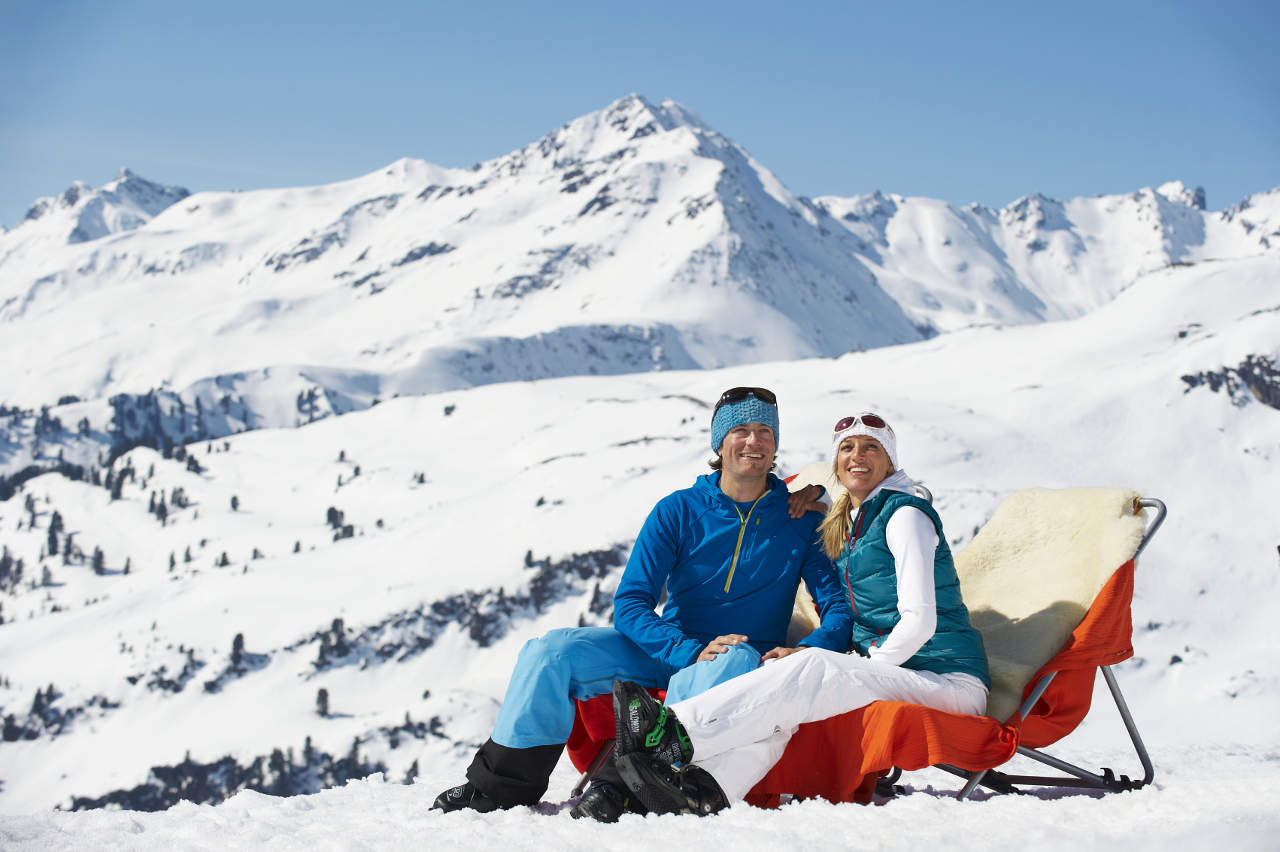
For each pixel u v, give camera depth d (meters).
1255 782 3.07
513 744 3.60
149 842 3.21
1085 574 3.88
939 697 3.64
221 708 162.75
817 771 3.61
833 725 3.61
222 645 178.00
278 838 3.20
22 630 197.50
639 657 3.96
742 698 3.43
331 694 162.12
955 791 4.33
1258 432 194.62
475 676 162.50
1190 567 163.50
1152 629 149.75
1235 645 145.62
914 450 181.38
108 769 153.25
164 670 172.38
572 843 2.95
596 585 172.12
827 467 4.68
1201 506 178.75
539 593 174.62
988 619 4.14
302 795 4.27
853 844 2.75
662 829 3.03
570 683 3.76
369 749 145.50
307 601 187.50
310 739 149.75
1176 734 123.81
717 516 4.16
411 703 156.12
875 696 3.56
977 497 163.50
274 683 166.62
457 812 3.52
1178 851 2.48
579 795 3.94
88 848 3.13
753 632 4.15
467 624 171.62
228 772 147.62
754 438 4.07
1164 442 191.88
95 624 196.25
